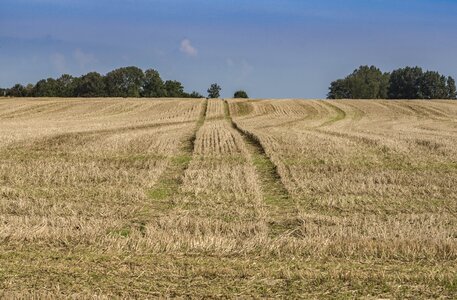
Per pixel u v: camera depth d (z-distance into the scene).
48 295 7.16
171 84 134.38
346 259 9.05
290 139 30.14
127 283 7.88
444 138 32.59
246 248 9.49
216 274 8.26
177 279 8.07
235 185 16.12
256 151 26.06
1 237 9.88
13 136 30.72
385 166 21.41
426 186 16.69
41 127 40.34
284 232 11.31
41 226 10.74
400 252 9.38
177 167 20.80
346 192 15.59
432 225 11.89
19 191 15.16
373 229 11.05
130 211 12.91
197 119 51.22
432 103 72.19
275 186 16.98
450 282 8.01
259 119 51.97
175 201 14.21
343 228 11.27
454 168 21.14
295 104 69.38
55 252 9.22
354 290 7.74
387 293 7.65
